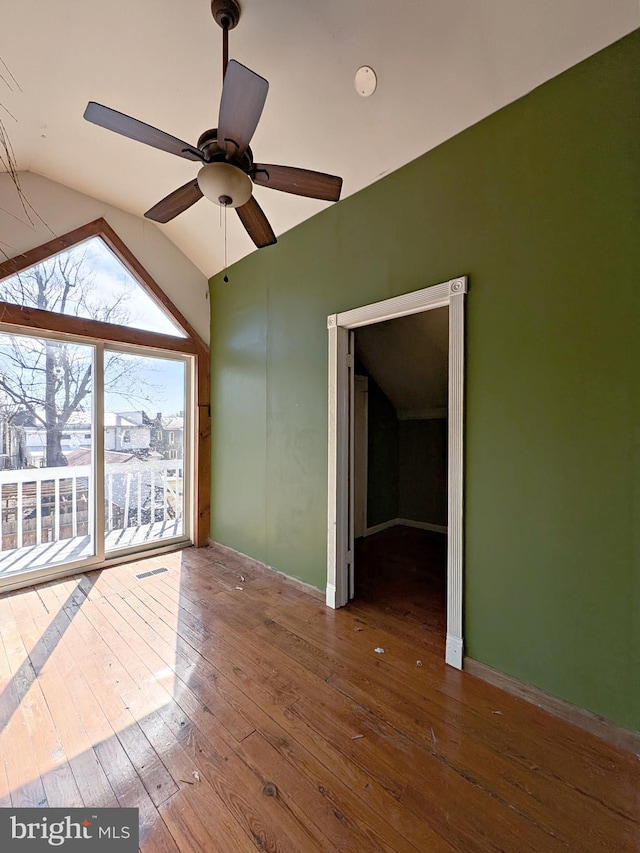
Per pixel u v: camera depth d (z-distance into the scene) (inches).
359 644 89.2
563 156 67.2
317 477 114.4
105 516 137.0
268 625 97.5
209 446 161.9
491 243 76.5
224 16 66.6
